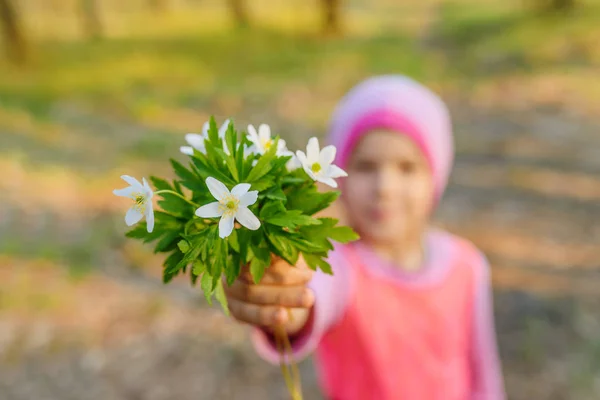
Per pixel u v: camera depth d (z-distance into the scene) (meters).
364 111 2.02
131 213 0.96
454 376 2.13
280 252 1.01
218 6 30.88
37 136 8.70
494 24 14.99
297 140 8.49
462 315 2.20
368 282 2.03
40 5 29.58
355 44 16.62
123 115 10.04
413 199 2.06
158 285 4.75
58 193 6.46
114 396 3.69
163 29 22.61
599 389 3.57
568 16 13.20
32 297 4.52
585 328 4.09
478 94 10.13
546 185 6.45
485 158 7.38
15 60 14.87
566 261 4.95
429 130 2.06
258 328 1.39
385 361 2.04
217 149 0.99
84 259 5.04
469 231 5.57
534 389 3.60
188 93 11.61
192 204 1.01
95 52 17.08
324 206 1.03
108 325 4.26
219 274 0.94
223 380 3.80
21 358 3.98
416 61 13.27
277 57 15.20
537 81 10.11
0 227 5.60
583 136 7.73
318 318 1.44
